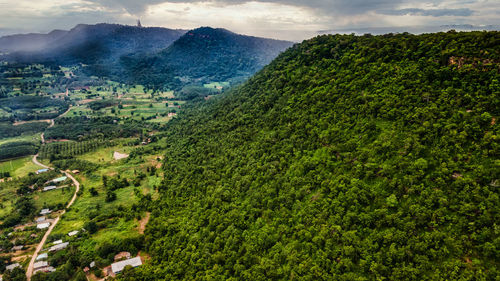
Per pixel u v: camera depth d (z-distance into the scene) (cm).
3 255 10256
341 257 6625
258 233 8356
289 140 10531
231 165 11919
